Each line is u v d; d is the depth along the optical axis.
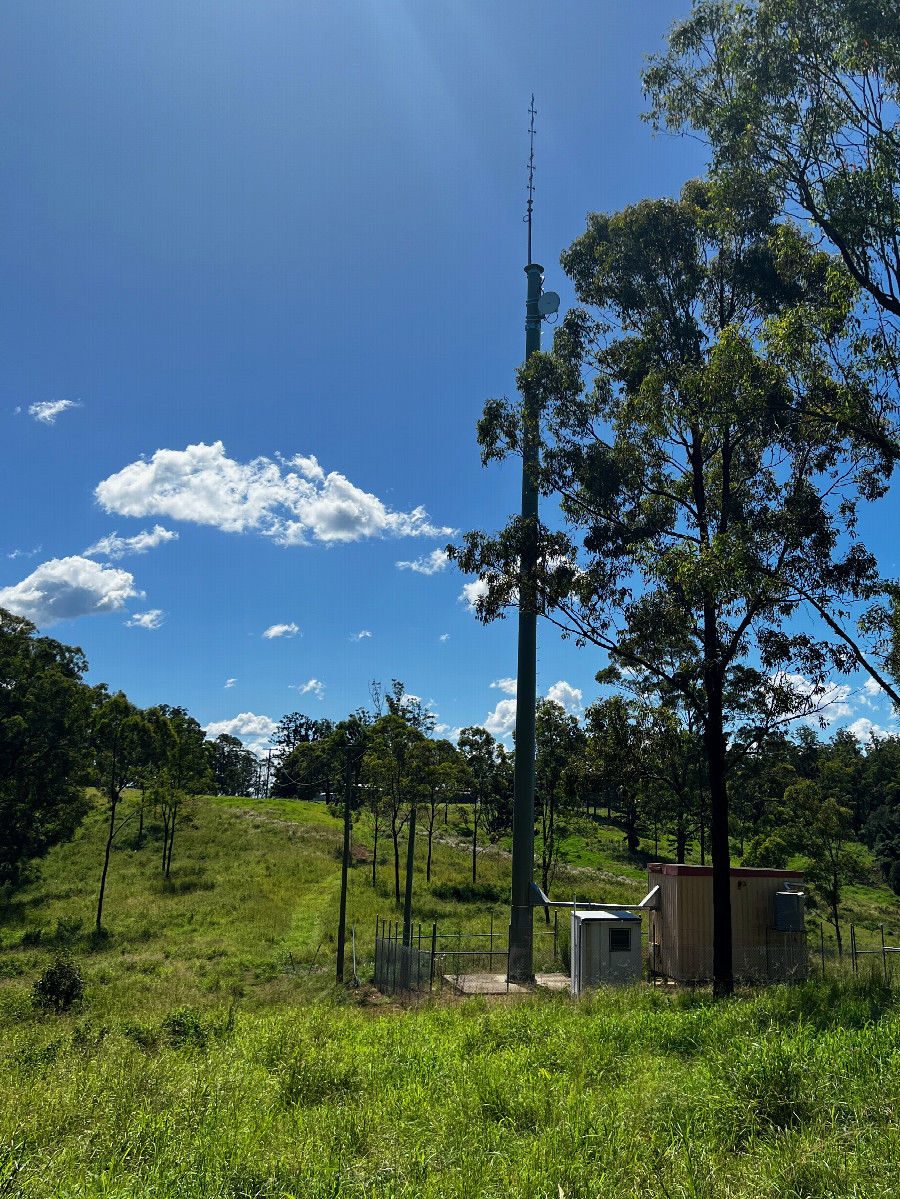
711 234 17.38
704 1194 4.64
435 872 49.16
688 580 14.36
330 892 41.66
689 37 14.54
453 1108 6.52
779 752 25.86
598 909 20.84
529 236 28.88
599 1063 7.94
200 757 51.69
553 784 37.62
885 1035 7.70
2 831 40.41
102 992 19.64
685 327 17.53
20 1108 6.50
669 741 18.36
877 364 13.30
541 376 18.59
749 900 19.77
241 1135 5.79
